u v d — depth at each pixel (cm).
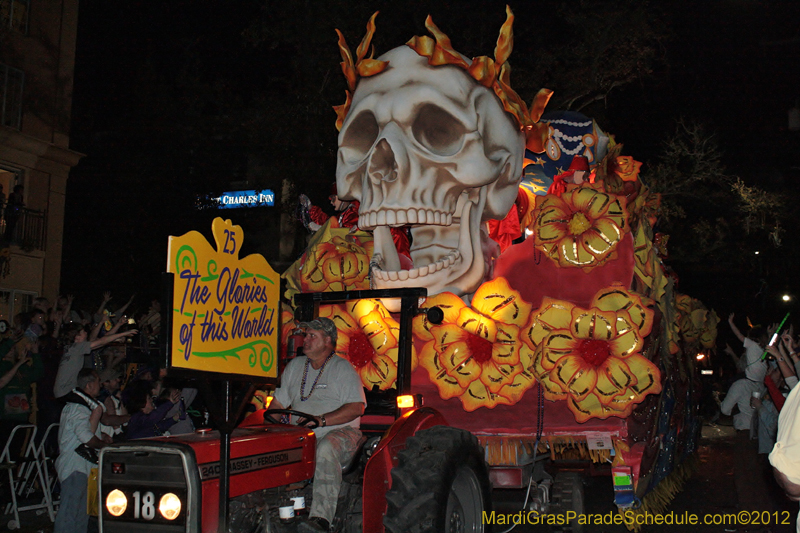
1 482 755
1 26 1867
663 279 594
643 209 591
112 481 362
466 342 549
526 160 696
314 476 418
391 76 582
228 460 355
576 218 536
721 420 2038
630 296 522
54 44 2028
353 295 493
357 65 602
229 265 363
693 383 966
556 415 536
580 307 530
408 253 646
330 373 473
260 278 387
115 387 790
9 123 1902
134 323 1102
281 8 1673
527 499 560
